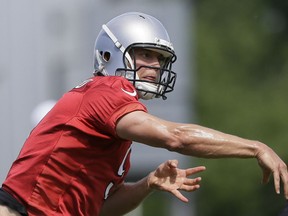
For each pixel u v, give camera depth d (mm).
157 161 40688
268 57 110062
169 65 18484
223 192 96125
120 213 19297
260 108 101562
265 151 16484
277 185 16203
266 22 112312
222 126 101188
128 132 16891
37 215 17547
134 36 18094
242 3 112000
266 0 113062
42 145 17672
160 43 18078
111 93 17203
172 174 17562
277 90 105562
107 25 18484
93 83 17750
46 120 17875
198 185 17469
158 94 18172
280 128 99562
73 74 40281
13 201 17594
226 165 95938
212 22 109688
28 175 17641
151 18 18484
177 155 41938
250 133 99875
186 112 42812
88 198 17734
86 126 17453
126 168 18547
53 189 17594
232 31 109375
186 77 43344
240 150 16562
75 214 17750
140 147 40594
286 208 17141
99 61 18531
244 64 108062
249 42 109188
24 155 17812
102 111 17172
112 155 17688
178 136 16656
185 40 43688
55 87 39938
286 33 111812
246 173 95812
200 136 16609
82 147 17516
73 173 17594
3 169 38125
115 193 19234
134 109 16969
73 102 17672
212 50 106125
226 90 103562
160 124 16766
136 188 19078
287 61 110312
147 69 18125
